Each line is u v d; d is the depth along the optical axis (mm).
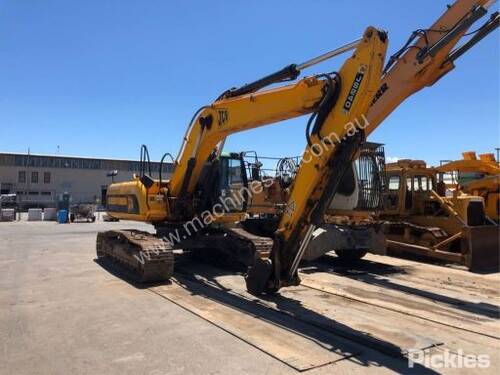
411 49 9016
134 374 4477
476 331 5969
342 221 11453
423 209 13695
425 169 14008
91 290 8102
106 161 61875
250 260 9758
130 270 9680
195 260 11547
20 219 32094
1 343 5340
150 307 6945
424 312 6887
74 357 4914
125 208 11203
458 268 11266
